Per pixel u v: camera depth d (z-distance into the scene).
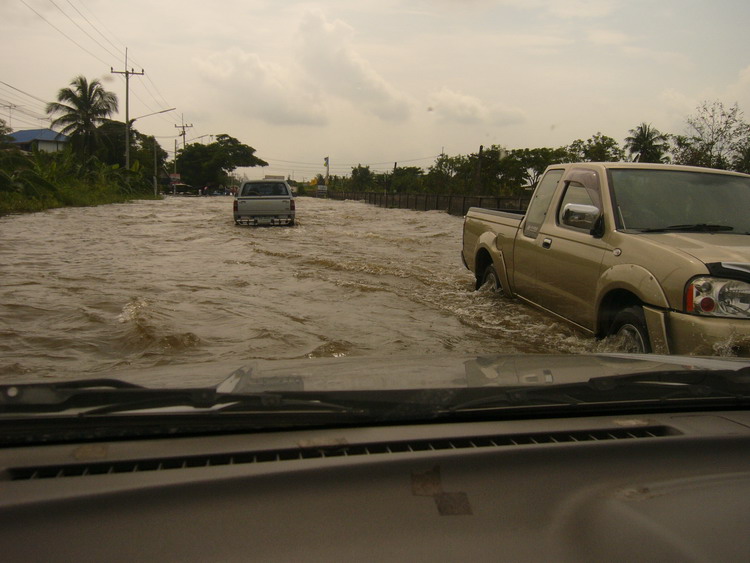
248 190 20.47
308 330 5.70
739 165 18.80
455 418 1.79
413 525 1.28
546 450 1.58
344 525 1.28
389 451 1.56
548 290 5.39
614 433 1.75
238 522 1.27
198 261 10.44
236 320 6.02
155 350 4.92
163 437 1.59
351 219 26.81
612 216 4.60
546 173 6.06
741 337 3.45
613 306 4.47
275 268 9.73
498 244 6.56
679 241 4.11
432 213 34.09
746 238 4.26
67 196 31.88
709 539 1.25
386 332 5.68
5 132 46.59
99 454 1.49
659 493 1.43
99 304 6.55
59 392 1.75
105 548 1.19
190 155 104.19
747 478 1.52
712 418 1.91
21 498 1.29
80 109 51.41
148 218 23.03
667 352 3.76
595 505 1.38
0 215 22.48
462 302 7.00
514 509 1.35
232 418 1.61
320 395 1.75
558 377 2.09
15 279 8.09
